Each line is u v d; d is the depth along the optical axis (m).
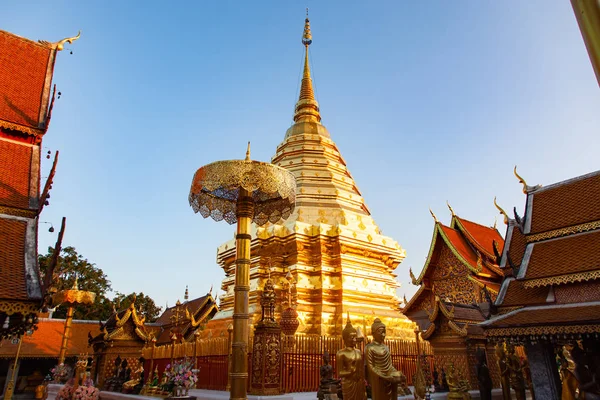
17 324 10.38
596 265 12.01
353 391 9.48
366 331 20.25
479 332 16.61
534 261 13.66
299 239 22.61
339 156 30.59
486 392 14.63
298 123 32.31
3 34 15.56
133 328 24.98
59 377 25.11
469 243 27.30
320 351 15.84
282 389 13.87
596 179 14.05
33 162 13.26
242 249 8.79
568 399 11.49
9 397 28.97
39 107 14.49
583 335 11.41
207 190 10.25
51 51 16.12
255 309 20.38
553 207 14.45
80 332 37.72
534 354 12.56
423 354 18.38
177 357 18.88
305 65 36.19
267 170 9.09
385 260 25.30
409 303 27.00
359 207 27.50
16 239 10.95
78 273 55.78
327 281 22.12
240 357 8.09
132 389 19.05
